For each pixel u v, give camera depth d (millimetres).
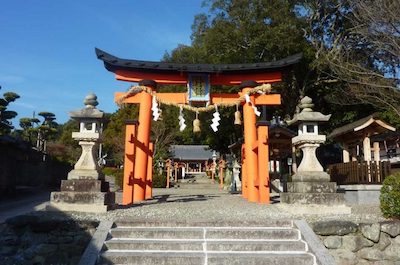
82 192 7988
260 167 10320
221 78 12141
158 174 28156
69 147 39219
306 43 22047
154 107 11328
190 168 48531
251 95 11602
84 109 8578
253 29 20594
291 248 6180
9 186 17312
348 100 20516
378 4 15398
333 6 22188
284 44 20172
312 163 8508
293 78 22578
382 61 19984
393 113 19000
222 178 28391
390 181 7535
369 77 18125
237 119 11492
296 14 22219
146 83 11633
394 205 7254
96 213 7766
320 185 8180
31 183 20828
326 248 6438
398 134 19250
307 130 8891
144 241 6246
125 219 7023
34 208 12688
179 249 6129
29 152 20484
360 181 12734
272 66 11828
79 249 6496
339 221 6746
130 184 10125
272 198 12828
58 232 6641
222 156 30031
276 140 18172
